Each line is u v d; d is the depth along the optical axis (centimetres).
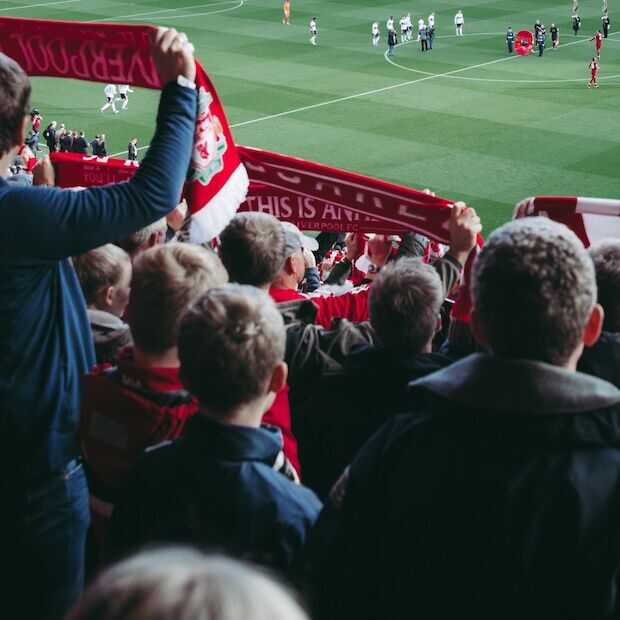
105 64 532
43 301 405
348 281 1020
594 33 7262
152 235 653
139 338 418
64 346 418
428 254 714
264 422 468
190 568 147
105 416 423
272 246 553
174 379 418
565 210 657
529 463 286
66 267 430
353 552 317
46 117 5209
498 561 287
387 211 673
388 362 469
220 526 347
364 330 546
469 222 579
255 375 353
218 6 7925
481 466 290
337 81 5875
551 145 4694
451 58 6500
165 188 398
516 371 293
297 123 5091
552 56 6606
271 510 348
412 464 303
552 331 299
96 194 386
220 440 354
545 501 282
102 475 430
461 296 529
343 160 4566
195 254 429
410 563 303
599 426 285
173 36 431
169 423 411
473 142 4753
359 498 316
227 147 548
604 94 5628
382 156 4591
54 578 445
